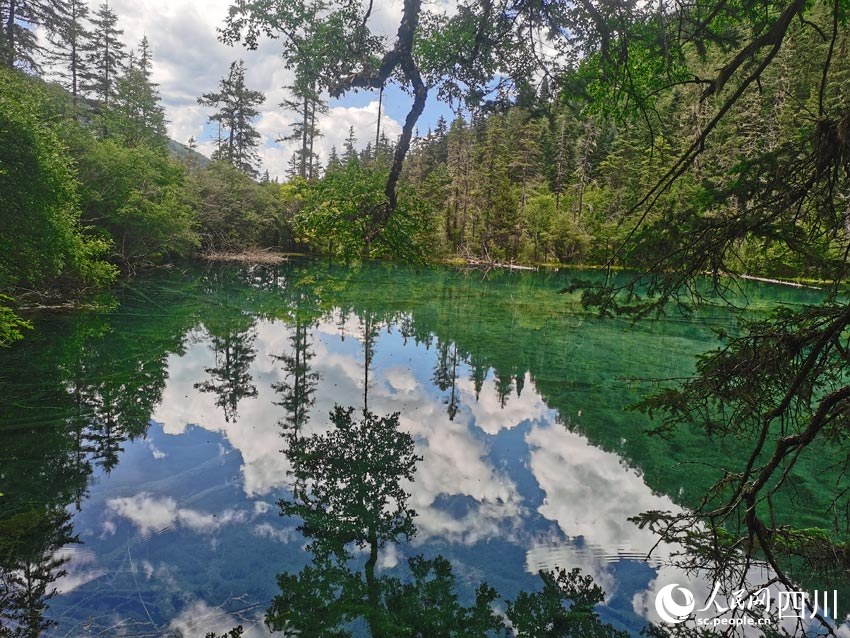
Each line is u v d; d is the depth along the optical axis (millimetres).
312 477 6211
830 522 5105
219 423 7910
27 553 4410
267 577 4223
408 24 5168
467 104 5453
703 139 1946
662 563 4422
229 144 48844
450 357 13078
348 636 3516
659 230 2020
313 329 15906
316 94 5824
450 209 47500
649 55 3451
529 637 3504
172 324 15195
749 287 23734
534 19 3846
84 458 6418
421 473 6434
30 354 10805
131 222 22719
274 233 43281
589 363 12695
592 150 46281
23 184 10602
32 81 19094
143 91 31703
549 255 45375
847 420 2197
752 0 2691
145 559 4414
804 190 1766
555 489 6012
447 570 4359
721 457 7141
